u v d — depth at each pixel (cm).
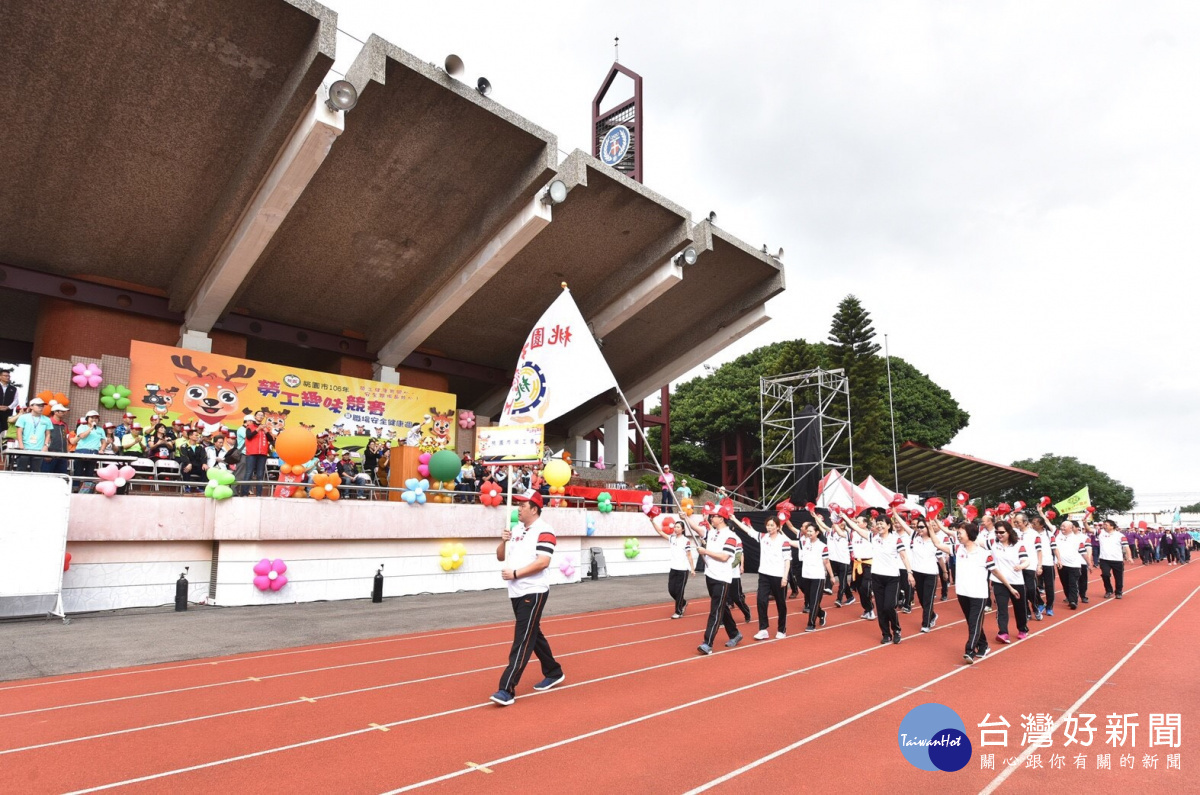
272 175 1636
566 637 1070
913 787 479
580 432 3250
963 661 900
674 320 2806
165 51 1435
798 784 480
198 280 1889
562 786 470
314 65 1459
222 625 1106
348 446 2194
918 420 5153
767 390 4422
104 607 1223
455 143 1806
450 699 687
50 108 1466
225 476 1336
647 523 2316
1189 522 7856
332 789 463
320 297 2178
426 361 2622
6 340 2298
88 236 1780
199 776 484
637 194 2139
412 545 1573
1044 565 1395
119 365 1811
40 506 1075
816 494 2866
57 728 590
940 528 1182
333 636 1050
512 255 2045
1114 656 943
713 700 691
